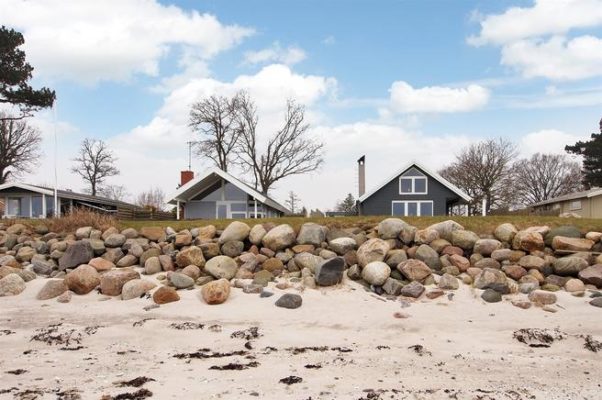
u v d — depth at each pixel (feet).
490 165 202.08
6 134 190.29
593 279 42.88
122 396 20.08
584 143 205.77
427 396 20.49
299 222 58.44
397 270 45.65
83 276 44.52
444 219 58.70
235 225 54.03
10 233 64.03
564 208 154.40
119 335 31.42
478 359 26.25
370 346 28.91
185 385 21.68
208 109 184.96
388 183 117.80
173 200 108.17
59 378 22.72
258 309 38.96
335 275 44.68
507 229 50.90
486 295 40.52
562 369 24.63
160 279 47.34
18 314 38.29
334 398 20.17
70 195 126.72
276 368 24.30
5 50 119.96
